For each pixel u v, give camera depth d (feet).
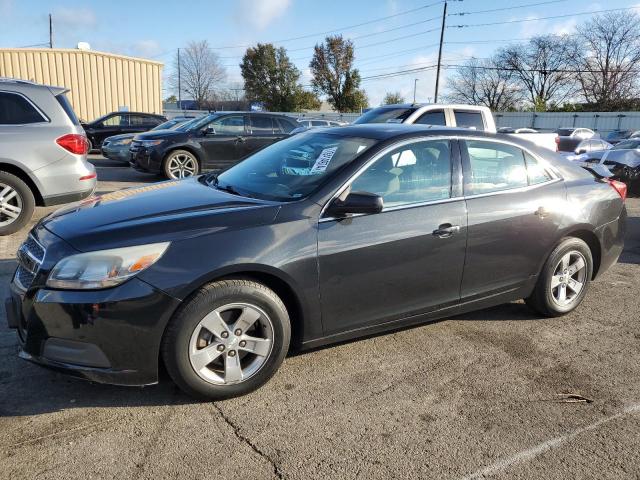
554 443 9.22
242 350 10.18
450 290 12.50
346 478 8.19
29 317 9.41
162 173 37.29
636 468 8.63
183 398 10.20
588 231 14.62
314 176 11.50
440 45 142.00
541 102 200.85
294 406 10.11
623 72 193.47
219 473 8.20
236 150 38.58
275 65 217.77
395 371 11.60
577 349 12.98
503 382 11.28
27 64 69.36
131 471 8.16
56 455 8.46
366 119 30.40
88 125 55.36
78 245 9.41
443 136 12.68
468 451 8.93
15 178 21.08
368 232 11.05
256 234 10.00
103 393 10.28
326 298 10.78
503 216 12.89
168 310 9.27
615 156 39.75
